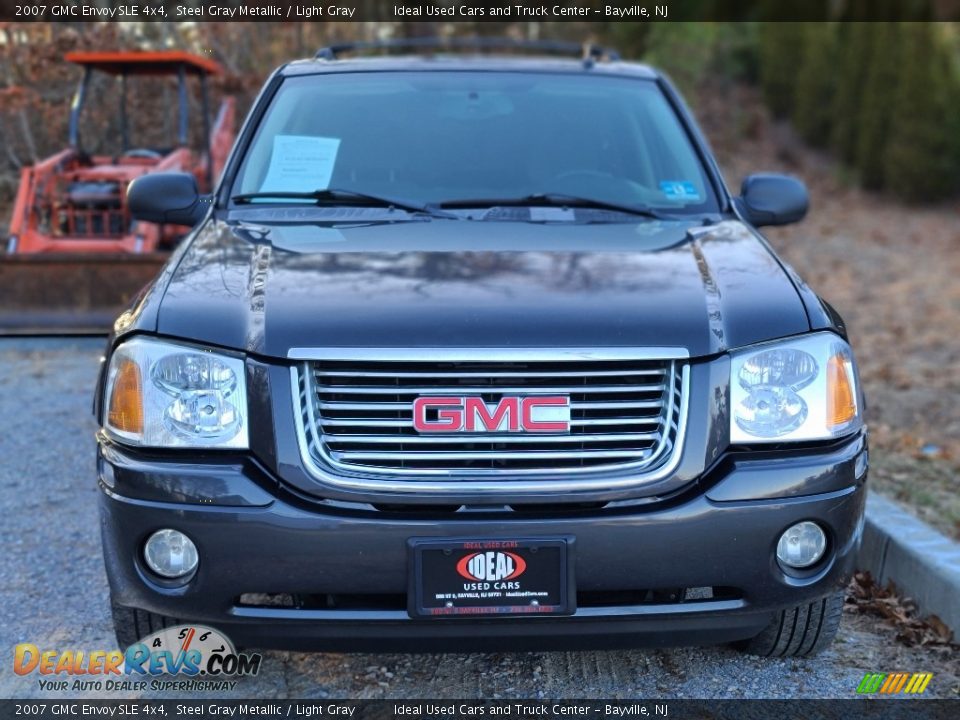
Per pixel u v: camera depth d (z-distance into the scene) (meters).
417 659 2.96
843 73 13.70
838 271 9.99
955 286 9.38
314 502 2.35
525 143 3.65
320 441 2.37
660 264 2.81
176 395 2.41
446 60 4.10
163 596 2.40
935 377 6.61
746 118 14.48
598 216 3.32
